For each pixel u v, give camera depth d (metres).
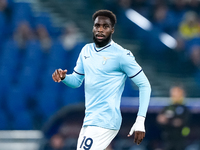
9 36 48.34
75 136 33.03
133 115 32.94
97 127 15.73
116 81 16.05
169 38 46.59
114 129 15.98
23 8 49.94
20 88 42.22
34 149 37.41
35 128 40.53
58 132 33.12
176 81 45.38
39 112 41.47
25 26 45.88
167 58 46.28
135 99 34.81
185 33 50.69
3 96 42.09
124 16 48.69
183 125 31.36
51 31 49.22
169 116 31.38
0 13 49.06
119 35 48.31
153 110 33.06
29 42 45.34
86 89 16.28
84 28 50.09
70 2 52.44
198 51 46.53
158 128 33.66
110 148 33.12
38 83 42.91
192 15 52.44
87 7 51.78
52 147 32.97
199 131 33.81
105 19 16.22
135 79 16.08
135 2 51.81
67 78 16.86
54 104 41.59
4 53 44.88
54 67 43.78
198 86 44.34
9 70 43.62
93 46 16.64
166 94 44.66
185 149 32.91
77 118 32.94
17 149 37.34
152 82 45.38
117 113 16.02
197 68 45.88
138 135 15.62
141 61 46.72
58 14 51.06
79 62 17.20
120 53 16.03
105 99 15.87
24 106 41.66
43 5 51.47
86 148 15.64
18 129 40.44
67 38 45.19
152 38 46.88
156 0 52.38
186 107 31.58
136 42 47.88
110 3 49.81
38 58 44.25
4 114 41.31
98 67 16.05
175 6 53.03
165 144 32.00
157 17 51.69
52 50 44.75
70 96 41.41
